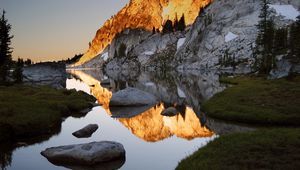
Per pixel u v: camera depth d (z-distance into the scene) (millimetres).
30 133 30188
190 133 31391
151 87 88062
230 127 32719
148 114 43781
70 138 29438
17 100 41125
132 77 153750
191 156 19828
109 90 85062
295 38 77125
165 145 26906
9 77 85188
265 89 46812
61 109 42375
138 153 24422
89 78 161000
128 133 31906
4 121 29625
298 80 57125
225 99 44406
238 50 197750
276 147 19188
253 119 34375
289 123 32219
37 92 57000
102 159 21859
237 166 16984
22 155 23891
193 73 162875
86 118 40531
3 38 96125
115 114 43875
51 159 22469
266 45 101500
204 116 40156
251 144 20078
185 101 56812
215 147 20547
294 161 17016
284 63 71938
